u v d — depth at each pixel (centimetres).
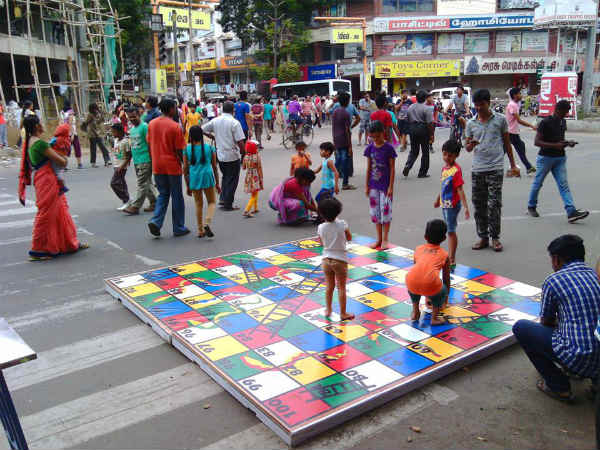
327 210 413
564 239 322
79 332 445
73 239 665
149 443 301
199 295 495
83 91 2375
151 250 671
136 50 4244
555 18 2253
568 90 2125
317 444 297
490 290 495
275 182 1144
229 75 5409
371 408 326
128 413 331
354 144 1881
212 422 320
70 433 312
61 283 560
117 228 785
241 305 470
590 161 1272
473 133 617
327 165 797
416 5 3919
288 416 306
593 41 2252
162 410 333
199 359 380
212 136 887
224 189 900
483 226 632
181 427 315
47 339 433
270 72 4038
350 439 301
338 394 327
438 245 428
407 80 4103
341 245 423
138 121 847
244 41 4284
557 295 311
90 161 1602
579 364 301
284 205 775
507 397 342
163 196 716
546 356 326
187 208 927
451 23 3831
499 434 304
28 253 666
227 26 4297
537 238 673
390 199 617
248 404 327
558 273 316
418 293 415
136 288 518
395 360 368
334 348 387
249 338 405
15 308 496
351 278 533
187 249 672
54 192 633
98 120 1462
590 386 335
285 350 385
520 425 312
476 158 621
